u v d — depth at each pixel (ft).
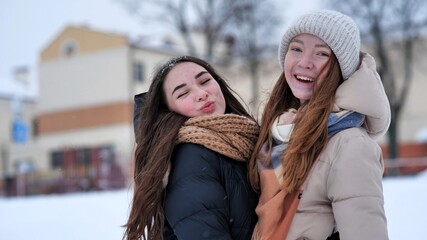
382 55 85.66
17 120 91.25
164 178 8.04
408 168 71.26
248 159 8.43
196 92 8.64
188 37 97.76
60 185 72.90
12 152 113.50
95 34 107.24
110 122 104.53
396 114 84.84
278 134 7.98
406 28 87.15
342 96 7.58
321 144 7.50
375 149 7.34
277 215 7.58
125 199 41.16
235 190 8.05
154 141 8.42
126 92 103.40
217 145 8.07
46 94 111.55
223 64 99.96
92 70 107.24
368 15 86.69
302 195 7.53
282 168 7.70
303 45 8.07
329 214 7.51
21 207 41.57
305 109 7.78
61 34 110.63
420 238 21.04
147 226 8.10
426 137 90.12
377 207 7.03
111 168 74.49
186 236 7.63
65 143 108.17
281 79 8.67
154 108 8.80
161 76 8.89
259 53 96.99
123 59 103.86
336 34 7.76
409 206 27.55
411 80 92.84
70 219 31.91
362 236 6.95
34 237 27.63
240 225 8.00
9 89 119.34
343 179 7.17
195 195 7.71
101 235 26.45
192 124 8.34
